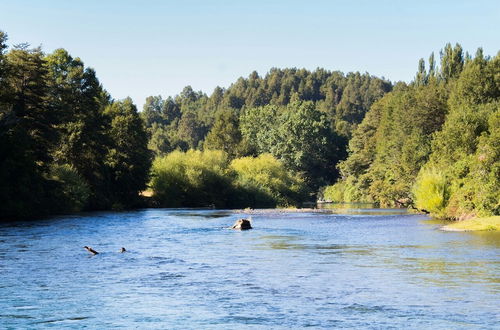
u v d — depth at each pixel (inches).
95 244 1567.4
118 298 854.5
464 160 2583.7
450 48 6240.2
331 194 6727.4
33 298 853.8
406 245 1533.0
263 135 7337.6
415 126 4793.3
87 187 3321.9
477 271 1079.0
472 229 1963.6
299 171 6855.3
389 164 4785.9
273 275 1053.2
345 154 7465.6
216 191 4800.7
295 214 3316.9
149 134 6141.7
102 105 4448.8
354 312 763.4
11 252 1369.3
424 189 2677.2
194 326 700.7
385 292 890.1
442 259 1242.6
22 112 2866.6
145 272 1089.4
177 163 4680.1
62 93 3472.0
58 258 1274.6
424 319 725.3
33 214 2613.2
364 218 2874.0
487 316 739.4
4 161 2498.8
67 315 754.2
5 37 2755.9
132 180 4008.4
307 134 6855.3
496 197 2166.6
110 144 3784.5
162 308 791.1
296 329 684.7
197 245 1572.3
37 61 2947.8
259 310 776.9
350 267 1145.4
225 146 7490.2
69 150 3412.9
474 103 3902.6
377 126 6565.0
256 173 5447.8
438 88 5334.6
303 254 1363.2
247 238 1784.0
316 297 856.9
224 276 1044.5
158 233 1948.8
